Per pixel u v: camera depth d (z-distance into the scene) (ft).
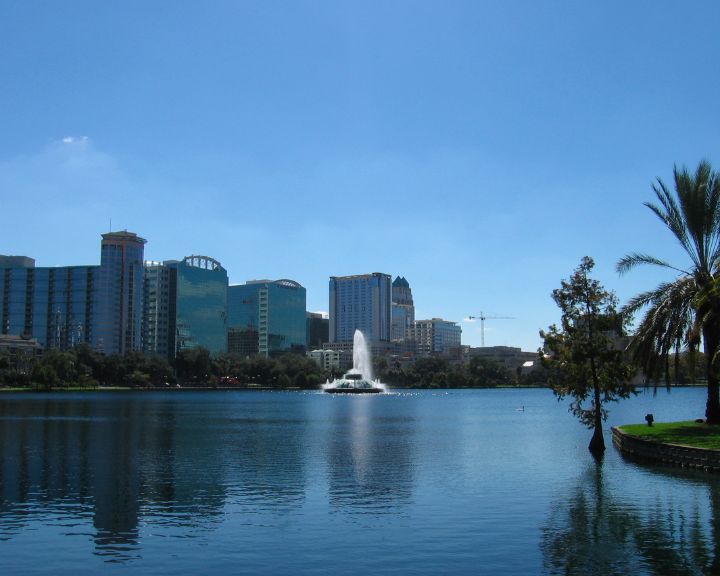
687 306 182.91
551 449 204.95
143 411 431.43
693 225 191.21
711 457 146.92
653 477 142.51
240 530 99.04
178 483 139.13
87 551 88.63
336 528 100.17
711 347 189.98
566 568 80.94
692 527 99.55
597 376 182.91
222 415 401.49
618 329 182.09
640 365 188.65
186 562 83.66
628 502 117.29
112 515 108.68
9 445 214.48
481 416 404.16
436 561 83.76
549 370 189.26
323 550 88.63
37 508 114.01
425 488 133.08
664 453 161.89
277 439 240.53
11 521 104.78
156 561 84.17
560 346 181.37
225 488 133.28
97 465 166.50
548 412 455.63
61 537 95.50
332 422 341.21
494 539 93.76
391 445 218.79
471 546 90.33
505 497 123.13
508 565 82.23
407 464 169.37
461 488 132.98
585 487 132.46
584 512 109.81
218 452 196.34
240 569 80.84
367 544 91.40
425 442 229.86
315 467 163.53
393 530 98.78
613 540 92.79
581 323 181.88
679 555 85.87
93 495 125.49
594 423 187.11
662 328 184.44
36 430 272.72
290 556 85.92
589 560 84.02
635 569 80.53
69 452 195.11
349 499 121.80
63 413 395.96
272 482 140.56
